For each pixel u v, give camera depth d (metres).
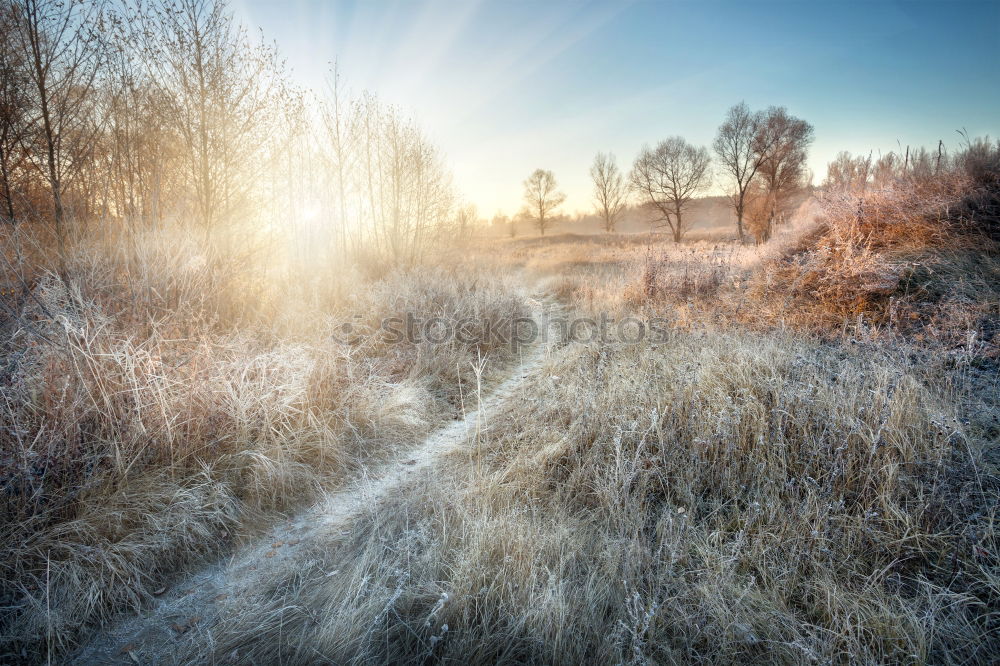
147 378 3.48
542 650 2.14
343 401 4.59
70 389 3.21
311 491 3.60
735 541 2.70
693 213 42.19
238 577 2.72
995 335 4.70
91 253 4.76
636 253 19.84
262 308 6.18
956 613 2.18
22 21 5.73
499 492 3.35
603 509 3.17
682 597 2.40
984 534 2.40
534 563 2.57
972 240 6.66
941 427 3.02
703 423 3.67
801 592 2.42
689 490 3.15
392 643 2.23
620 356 6.04
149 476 3.14
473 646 2.19
